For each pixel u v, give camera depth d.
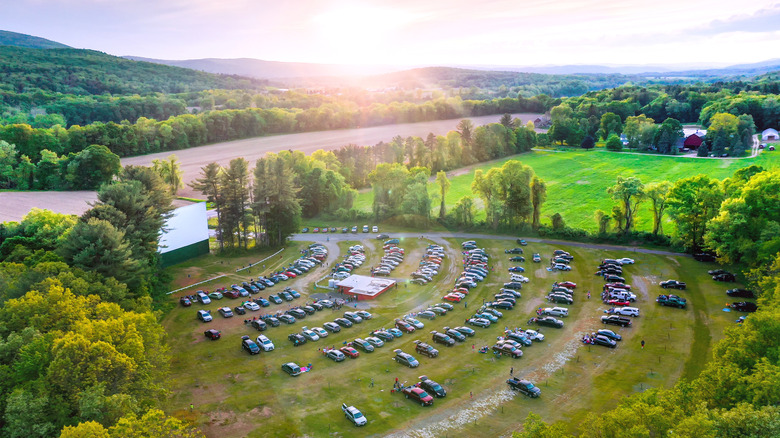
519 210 141.00
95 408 45.44
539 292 100.38
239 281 113.19
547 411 60.91
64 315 58.16
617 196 128.50
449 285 107.25
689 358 71.75
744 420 40.31
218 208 135.12
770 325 53.31
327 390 67.19
